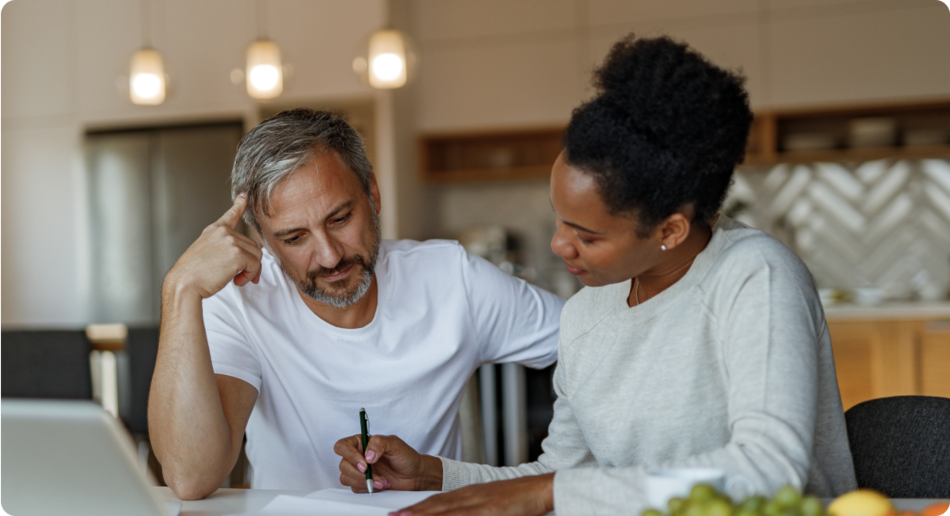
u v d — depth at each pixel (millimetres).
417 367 1345
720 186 923
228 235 1139
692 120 863
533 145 4828
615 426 1083
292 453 1343
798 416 821
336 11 4422
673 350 1031
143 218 4566
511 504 865
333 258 1188
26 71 4848
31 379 2480
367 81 3242
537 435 2217
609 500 826
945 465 1088
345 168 1203
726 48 4293
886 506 696
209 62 4578
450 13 4680
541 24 4570
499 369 2209
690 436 1025
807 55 4203
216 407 1079
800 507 647
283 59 3312
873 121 4160
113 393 3473
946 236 4219
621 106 875
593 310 1141
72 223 4832
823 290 3998
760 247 973
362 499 1009
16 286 4895
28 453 760
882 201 4293
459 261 1420
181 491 1045
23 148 4867
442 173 4738
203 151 4508
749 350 887
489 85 4633
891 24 4109
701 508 635
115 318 4594
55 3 4805
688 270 1034
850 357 3357
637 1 4426
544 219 4820
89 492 780
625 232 913
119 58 4727
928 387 3273
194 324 1092
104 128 4734
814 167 4375
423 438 1374
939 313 3256
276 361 1301
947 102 4059
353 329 1313
